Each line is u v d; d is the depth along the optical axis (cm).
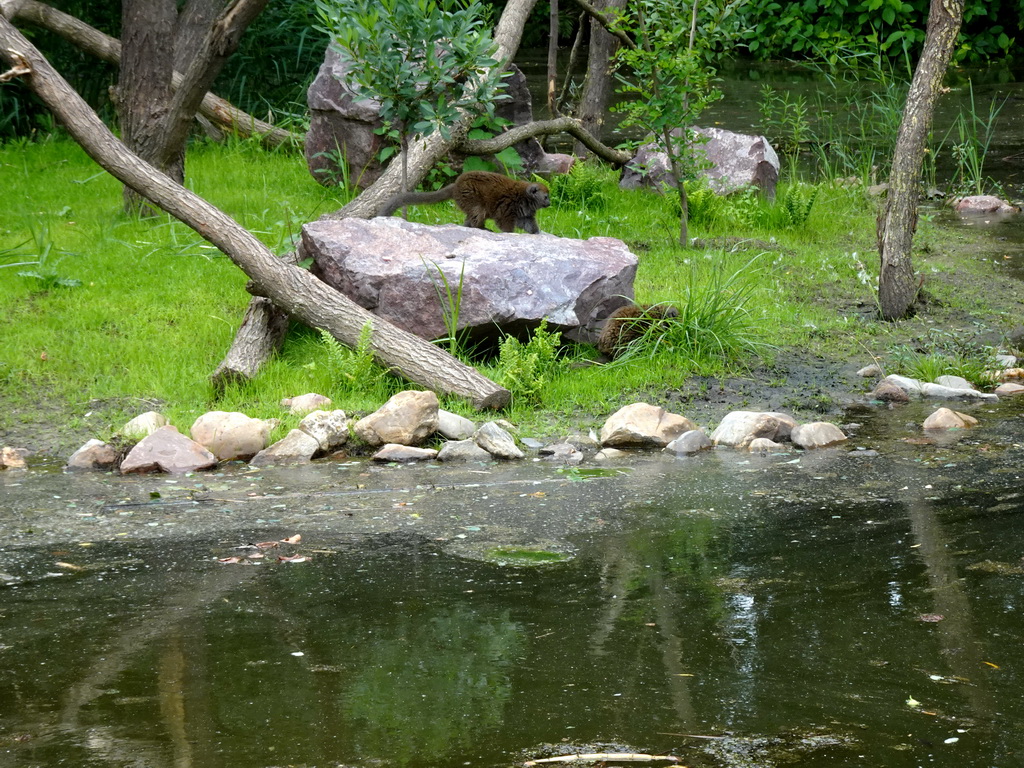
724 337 867
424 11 945
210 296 945
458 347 832
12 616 446
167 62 1152
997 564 489
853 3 2880
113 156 836
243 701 369
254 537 544
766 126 1939
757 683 379
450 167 1268
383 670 393
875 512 567
